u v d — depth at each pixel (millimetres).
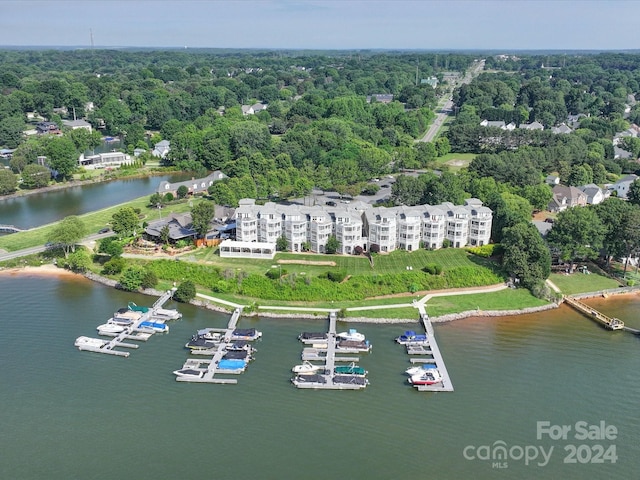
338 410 104438
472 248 173000
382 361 120250
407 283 151000
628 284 158000
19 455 93188
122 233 179125
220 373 115625
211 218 182250
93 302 147125
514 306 144625
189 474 88938
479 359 121375
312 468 90188
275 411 104125
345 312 138000
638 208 170500
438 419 102000
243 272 154750
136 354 122875
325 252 174250
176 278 156500
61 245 179000
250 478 88125
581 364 119938
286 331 132375
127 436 97375
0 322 135625
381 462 91562
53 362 119188
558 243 162000
